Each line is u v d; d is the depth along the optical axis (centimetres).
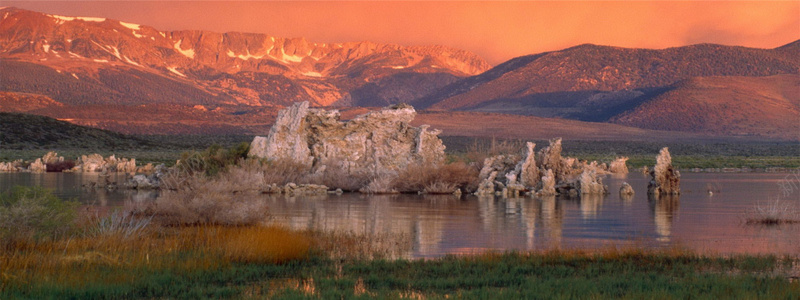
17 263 1488
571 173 4725
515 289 1358
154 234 1984
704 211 2903
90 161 6750
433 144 4750
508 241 2025
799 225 2439
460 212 2844
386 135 4762
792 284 1347
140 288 1370
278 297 1271
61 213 1962
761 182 5150
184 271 1511
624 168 7481
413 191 4191
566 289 1344
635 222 2498
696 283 1403
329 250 1822
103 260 1567
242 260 1650
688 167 8525
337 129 4756
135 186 4103
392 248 1884
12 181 4591
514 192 3953
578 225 2411
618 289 1359
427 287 1407
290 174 4241
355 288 1378
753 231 2259
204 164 4191
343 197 3675
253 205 2388
